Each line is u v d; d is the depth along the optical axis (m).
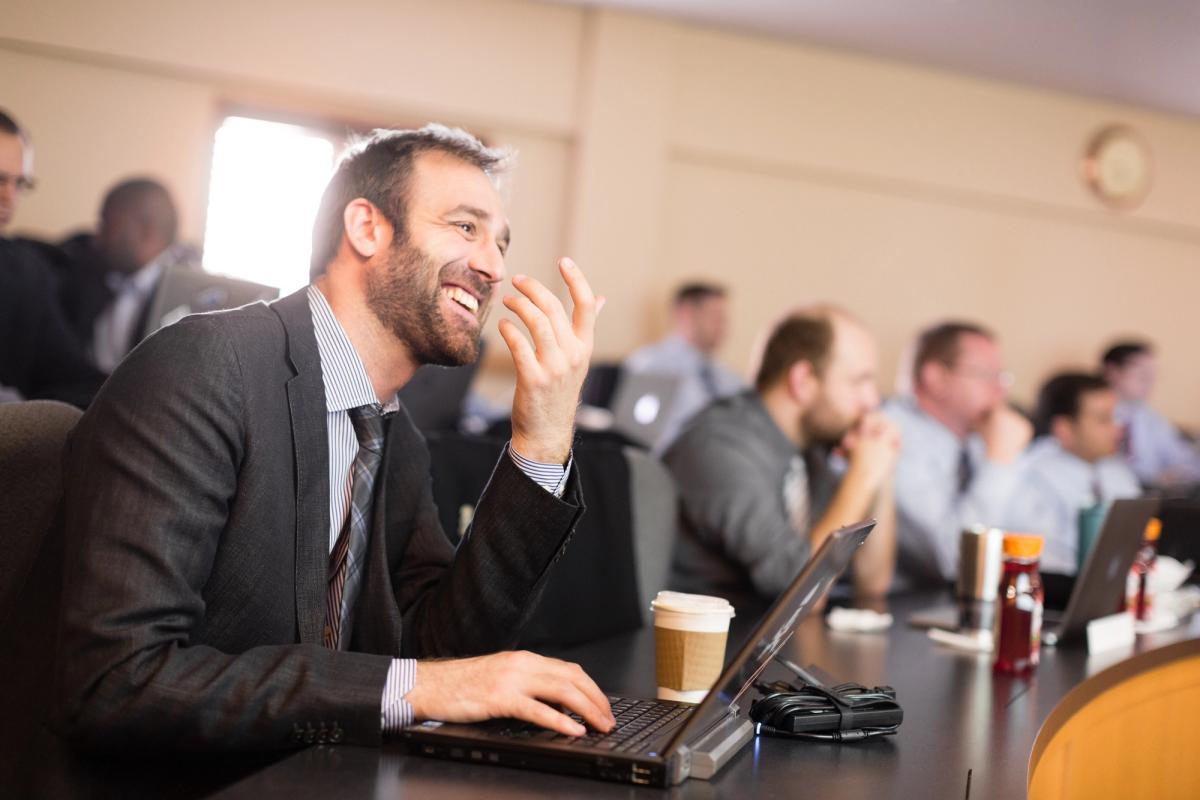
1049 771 1.43
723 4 6.84
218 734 0.99
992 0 6.36
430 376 3.64
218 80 6.75
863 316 7.81
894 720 1.20
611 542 2.02
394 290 1.26
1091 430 5.02
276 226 6.93
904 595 2.64
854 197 7.76
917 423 4.06
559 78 7.14
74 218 6.59
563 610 1.92
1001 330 8.07
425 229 1.26
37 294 4.11
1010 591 1.68
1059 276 8.16
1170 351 8.41
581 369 1.20
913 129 7.71
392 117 6.99
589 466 2.04
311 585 1.20
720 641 1.24
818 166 7.58
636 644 1.70
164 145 6.70
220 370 1.12
